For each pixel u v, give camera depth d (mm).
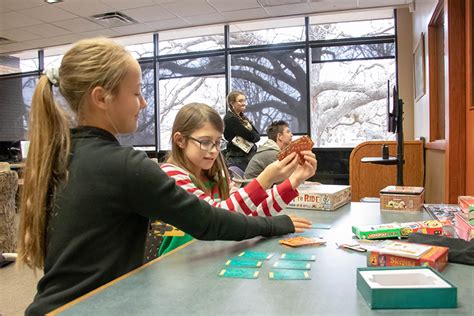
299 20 5777
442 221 1105
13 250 3279
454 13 2455
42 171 853
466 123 2416
